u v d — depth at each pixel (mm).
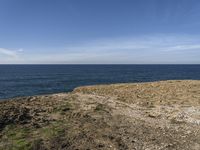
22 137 12820
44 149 11586
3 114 15914
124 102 23734
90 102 21688
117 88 32219
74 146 12109
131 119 17250
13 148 11492
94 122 15938
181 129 15453
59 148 11781
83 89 32812
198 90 28750
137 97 26234
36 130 13938
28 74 128625
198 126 16156
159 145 12836
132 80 86375
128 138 13555
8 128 14031
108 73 134250
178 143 13180
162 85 32875
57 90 60938
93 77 103750
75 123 15469
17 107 18062
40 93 55938
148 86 32812
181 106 21719
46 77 105688
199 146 12844
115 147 12281
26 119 15672
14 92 57094
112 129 14805
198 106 21547
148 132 14695
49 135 13203
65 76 112250
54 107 19000
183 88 30188
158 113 19359
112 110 19469
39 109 18172
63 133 13594
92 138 13172
